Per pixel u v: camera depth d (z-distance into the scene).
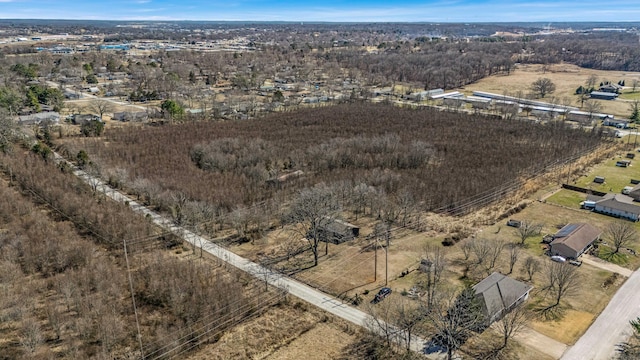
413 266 73.81
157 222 86.88
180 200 90.75
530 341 56.38
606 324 59.56
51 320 55.97
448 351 51.69
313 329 59.22
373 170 108.88
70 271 66.38
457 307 57.47
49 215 88.00
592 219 92.50
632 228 86.38
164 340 53.91
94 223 81.81
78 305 59.06
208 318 58.41
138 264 72.12
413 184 103.75
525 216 93.94
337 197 92.00
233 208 90.50
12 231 76.56
